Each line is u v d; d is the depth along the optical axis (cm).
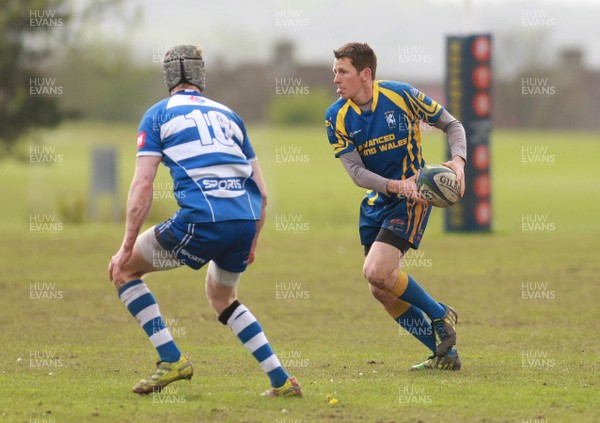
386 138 2659
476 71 6706
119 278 2288
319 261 5547
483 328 3522
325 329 3556
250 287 4603
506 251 5812
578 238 6481
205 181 2259
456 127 2684
